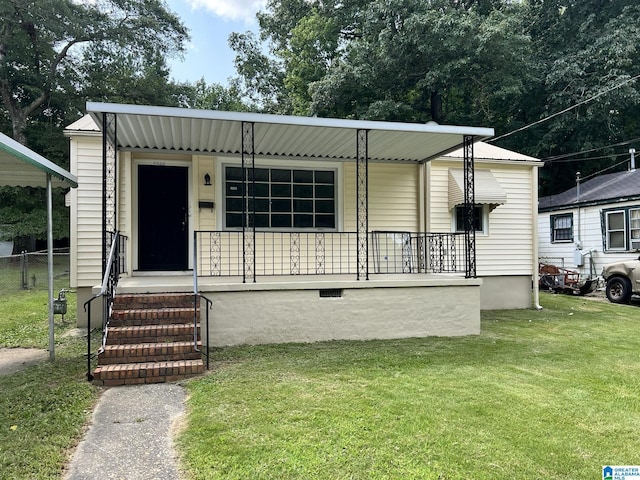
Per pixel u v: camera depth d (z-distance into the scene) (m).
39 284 13.73
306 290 6.21
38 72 20.19
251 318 6.00
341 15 19.91
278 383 4.27
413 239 8.92
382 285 6.48
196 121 6.01
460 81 17.56
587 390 4.12
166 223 7.91
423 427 3.25
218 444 2.99
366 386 4.18
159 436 3.17
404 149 7.83
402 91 17.86
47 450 2.92
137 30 21.81
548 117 17.17
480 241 9.58
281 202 8.34
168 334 5.08
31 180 5.83
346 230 8.60
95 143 7.42
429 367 4.87
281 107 26.72
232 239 7.99
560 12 19.20
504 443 3.02
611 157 17.86
